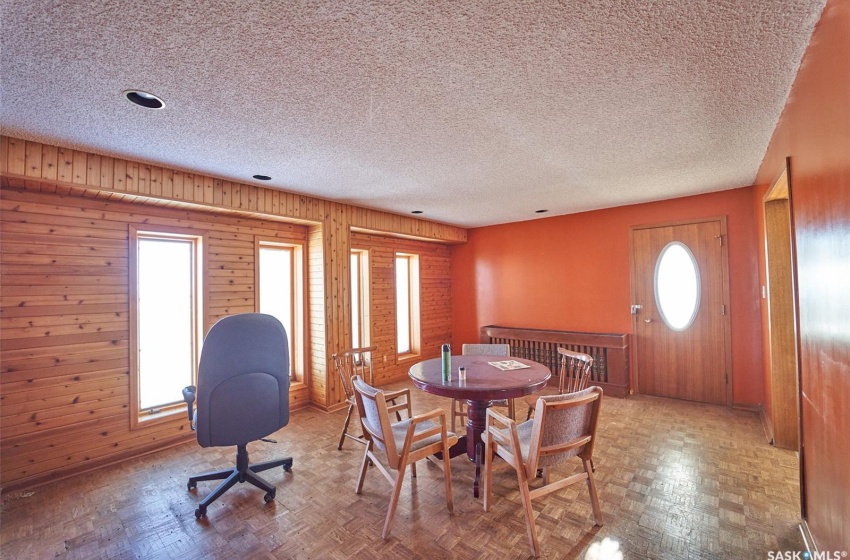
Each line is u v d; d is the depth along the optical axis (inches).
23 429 103.1
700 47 62.1
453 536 79.7
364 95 76.1
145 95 74.2
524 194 159.3
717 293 162.1
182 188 122.0
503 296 231.9
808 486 75.5
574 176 134.3
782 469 105.2
